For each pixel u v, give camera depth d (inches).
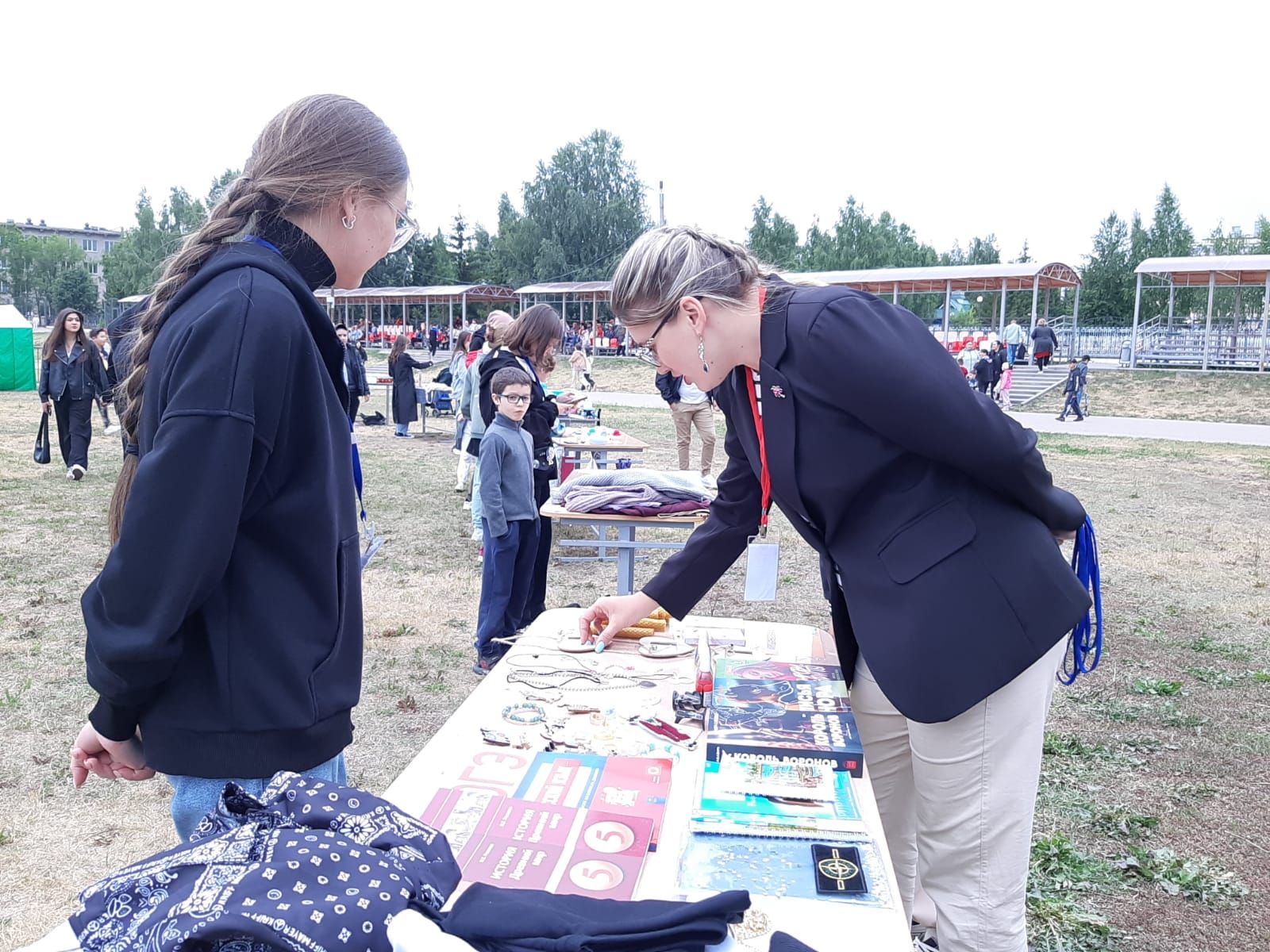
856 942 40.6
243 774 44.3
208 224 47.1
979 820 60.6
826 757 56.9
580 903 39.4
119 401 48.1
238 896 35.4
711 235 60.9
